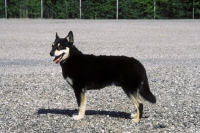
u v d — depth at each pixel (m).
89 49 19.95
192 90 11.53
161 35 26.92
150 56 18.00
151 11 46.06
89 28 31.97
